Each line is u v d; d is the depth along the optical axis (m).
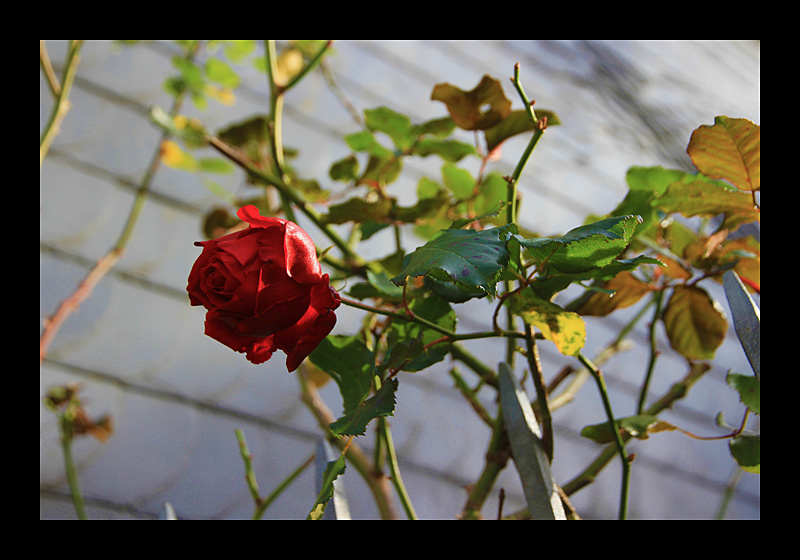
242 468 1.53
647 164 3.10
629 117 3.29
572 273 0.84
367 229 1.01
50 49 1.83
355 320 1.86
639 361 2.36
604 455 0.98
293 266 0.81
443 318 0.91
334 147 2.18
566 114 3.03
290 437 1.64
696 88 3.89
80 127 1.78
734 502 2.21
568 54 3.41
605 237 0.82
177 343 1.64
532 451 0.87
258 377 1.71
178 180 1.88
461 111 0.99
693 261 0.96
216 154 1.93
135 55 1.98
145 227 1.76
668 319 0.99
